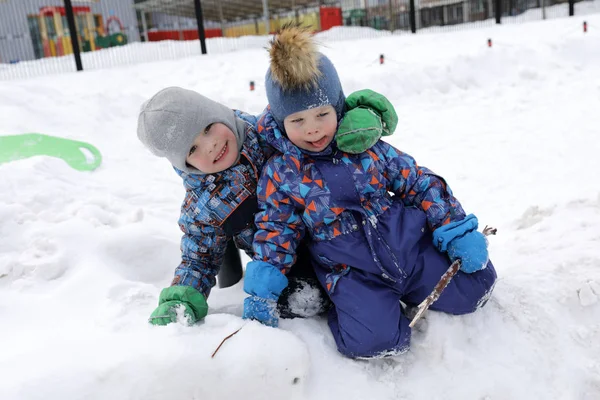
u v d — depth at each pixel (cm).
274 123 183
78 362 148
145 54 1043
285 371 152
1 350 169
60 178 323
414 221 181
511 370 169
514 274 211
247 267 177
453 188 359
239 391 149
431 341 172
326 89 168
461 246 174
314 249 184
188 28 1490
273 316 172
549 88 622
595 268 205
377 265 175
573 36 788
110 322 180
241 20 1519
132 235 243
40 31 1300
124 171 395
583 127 456
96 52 1095
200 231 194
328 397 157
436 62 721
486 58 728
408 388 164
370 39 1077
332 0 1498
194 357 149
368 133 171
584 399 167
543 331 182
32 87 542
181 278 190
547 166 377
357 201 178
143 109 177
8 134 434
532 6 1535
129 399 143
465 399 161
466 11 1580
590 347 179
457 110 577
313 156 180
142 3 1405
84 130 495
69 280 212
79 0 1338
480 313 185
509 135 465
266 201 181
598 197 260
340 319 173
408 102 634
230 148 181
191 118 171
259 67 796
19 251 232
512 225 271
